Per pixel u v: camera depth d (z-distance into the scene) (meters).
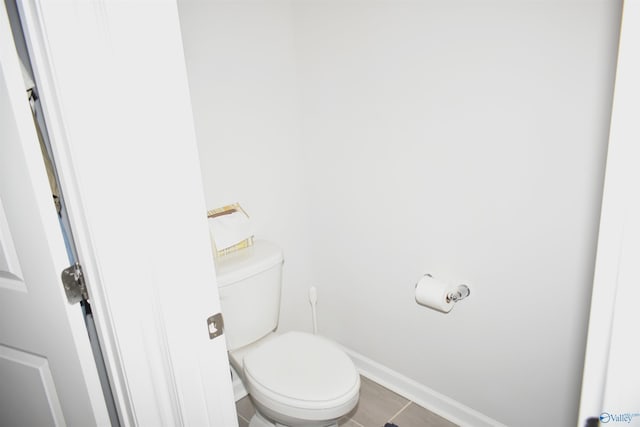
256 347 1.67
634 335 0.49
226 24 1.59
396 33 1.45
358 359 2.03
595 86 1.08
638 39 0.43
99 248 0.71
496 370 1.51
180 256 0.77
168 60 0.68
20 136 0.74
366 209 1.76
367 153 1.68
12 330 1.00
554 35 1.12
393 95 1.52
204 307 0.82
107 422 0.96
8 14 0.77
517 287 1.37
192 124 0.73
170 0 0.67
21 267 0.89
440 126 1.42
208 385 0.87
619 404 0.52
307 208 2.03
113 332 0.77
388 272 1.76
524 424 1.49
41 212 0.78
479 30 1.25
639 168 0.45
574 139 1.14
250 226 1.74
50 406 1.03
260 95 1.75
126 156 0.68
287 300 2.04
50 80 0.65
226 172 1.71
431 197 1.51
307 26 1.73
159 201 0.72
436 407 1.76
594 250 1.17
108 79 0.65
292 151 1.91
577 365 1.29
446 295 1.46
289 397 1.35
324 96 1.76
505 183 1.31
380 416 1.77
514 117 1.24
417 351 1.77
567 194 1.19
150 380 0.82
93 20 0.62
